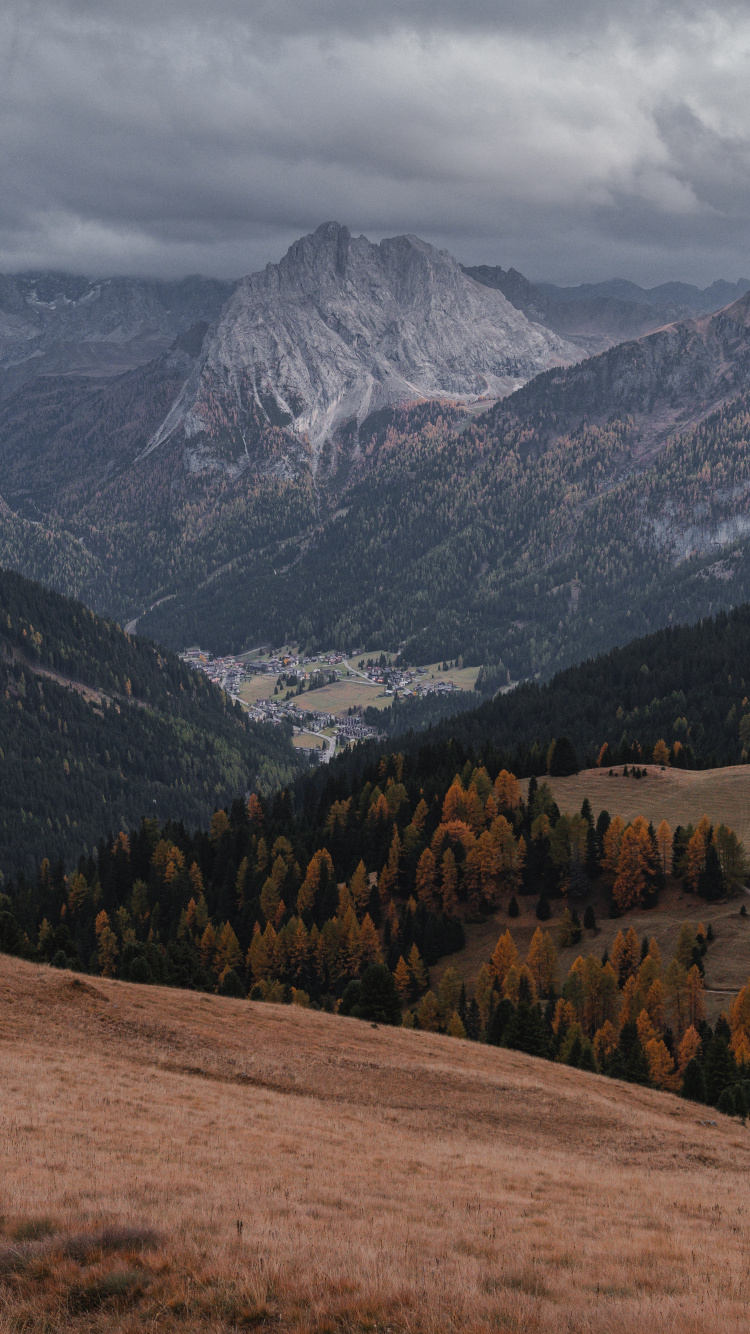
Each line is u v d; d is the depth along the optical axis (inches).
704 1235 1151.6
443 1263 850.8
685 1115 2476.6
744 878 5423.2
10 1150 1182.3
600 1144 1940.2
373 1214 1065.5
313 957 5447.8
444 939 5447.8
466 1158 1579.7
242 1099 1798.7
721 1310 754.2
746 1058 3617.1
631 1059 3720.5
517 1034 3462.1
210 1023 2385.6
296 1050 2305.6
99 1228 842.2
